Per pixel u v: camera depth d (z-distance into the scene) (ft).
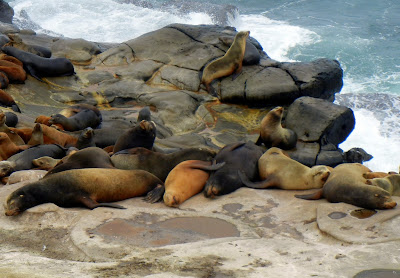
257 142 73.87
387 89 134.62
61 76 89.71
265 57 95.40
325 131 75.15
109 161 45.75
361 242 32.17
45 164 51.08
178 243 32.83
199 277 26.25
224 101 85.25
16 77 83.66
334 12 193.67
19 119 68.69
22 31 106.83
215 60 86.63
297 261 28.73
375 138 101.86
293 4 204.13
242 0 207.41
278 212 38.68
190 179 42.52
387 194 37.04
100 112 80.12
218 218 37.22
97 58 97.30
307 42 164.76
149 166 47.01
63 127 67.97
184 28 101.50
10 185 42.50
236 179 43.86
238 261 28.58
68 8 177.88
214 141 74.95
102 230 34.35
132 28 165.78
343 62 151.12
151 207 39.83
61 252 31.60
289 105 84.99
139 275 26.37
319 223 35.24
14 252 31.12
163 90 88.17
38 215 36.70
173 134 77.30
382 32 172.55
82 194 39.11
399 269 27.50
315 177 43.04
